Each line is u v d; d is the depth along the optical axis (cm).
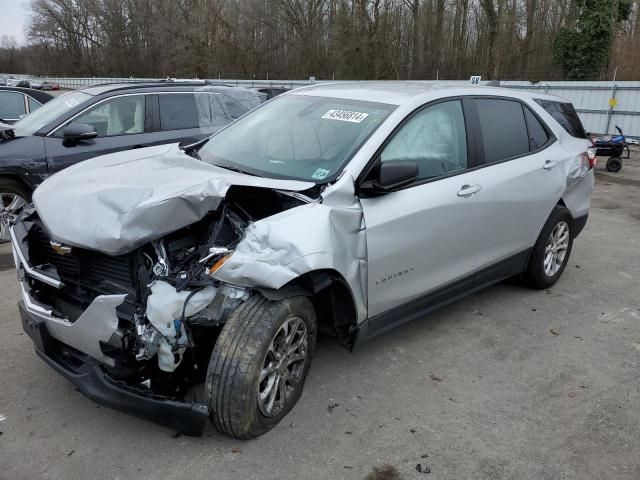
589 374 385
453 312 475
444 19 3266
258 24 3959
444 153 395
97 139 654
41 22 6097
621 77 2412
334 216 310
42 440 299
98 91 679
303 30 3734
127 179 323
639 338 442
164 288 274
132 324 278
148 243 290
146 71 5128
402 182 330
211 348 299
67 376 295
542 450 305
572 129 550
